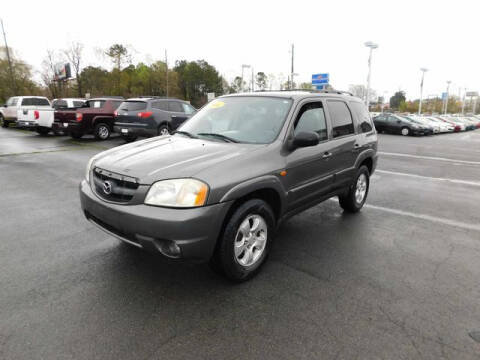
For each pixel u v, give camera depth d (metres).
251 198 3.18
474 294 3.04
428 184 7.54
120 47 52.28
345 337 2.44
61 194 5.95
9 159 9.28
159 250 2.65
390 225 4.78
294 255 3.73
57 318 2.55
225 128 3.80
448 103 90.00
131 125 11.72
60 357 2.17
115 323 2.51
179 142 3.52
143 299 2.82
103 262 3.44
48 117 14.95
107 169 2.97
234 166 2.93
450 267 3.55
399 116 24.11
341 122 4.52
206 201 2.66
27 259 3.48
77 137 13.98
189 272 3.27
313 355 2.26
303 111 3.84
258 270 3.30
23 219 4.66
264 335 2.44
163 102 12.27
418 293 3.03
